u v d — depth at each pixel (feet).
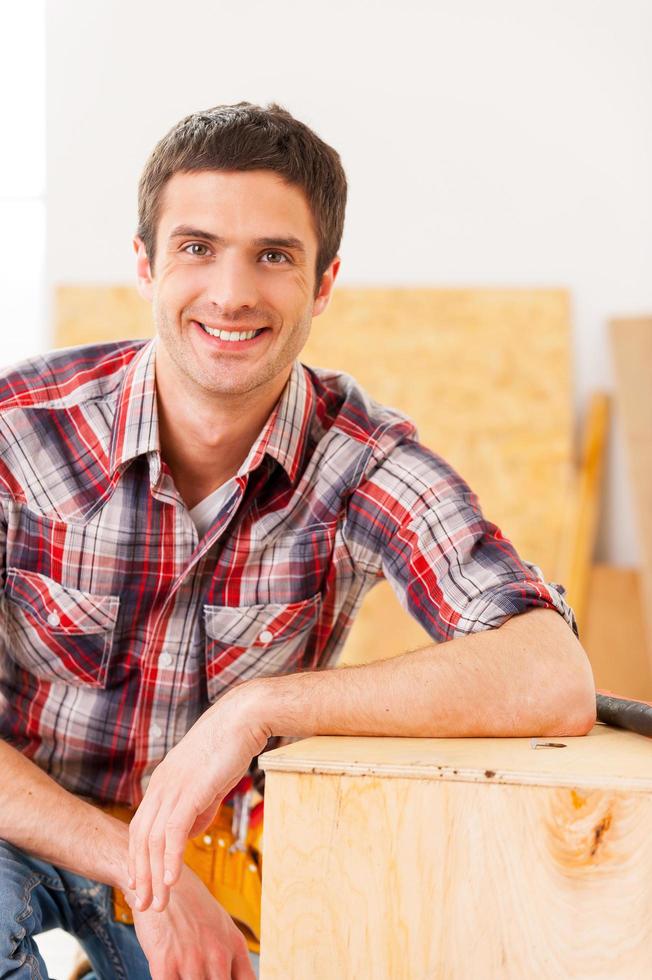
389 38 14.12
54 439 4.78
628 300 13.84
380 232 14.11
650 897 2.98
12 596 4.83
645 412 13.21
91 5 14.55
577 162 13.91
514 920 3.06
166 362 4.59
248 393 4.50
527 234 13.97
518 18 13.96
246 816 4.99
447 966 3.10
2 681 5.10
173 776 3.72
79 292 14.29
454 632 4.23
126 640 4.80
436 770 3.12
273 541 4.78
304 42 14.23
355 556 4.89
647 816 2.98
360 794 3.18
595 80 13.87
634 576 13.28
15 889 4.07
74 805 4.27
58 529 4.72
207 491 4.88
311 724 3.71
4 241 14.74
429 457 4.89
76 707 4.88
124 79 14.52
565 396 13.60
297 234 4.43
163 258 4.45
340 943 3.18
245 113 4.46
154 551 4.70
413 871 3.14
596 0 13.83
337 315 13.94
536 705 3.78
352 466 4.84
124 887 4.10
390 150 14.12
